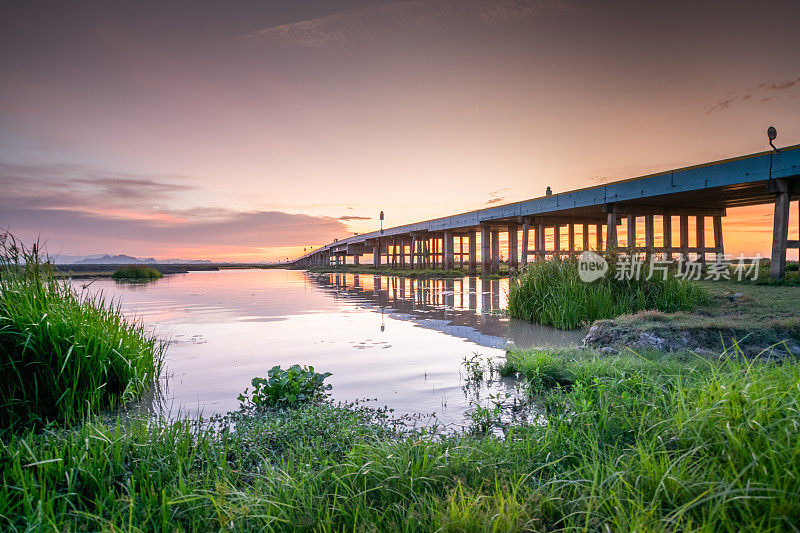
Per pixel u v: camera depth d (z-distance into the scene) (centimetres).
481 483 250
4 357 419
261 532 212
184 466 284
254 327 951
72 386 423
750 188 1500
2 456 284
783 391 261
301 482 246
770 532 174
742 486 202
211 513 234
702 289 956
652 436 283
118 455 281
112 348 486
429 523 213
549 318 934
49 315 461
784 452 212
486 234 2931
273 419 392
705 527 178
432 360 625
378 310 1269
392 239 4966
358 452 286
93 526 225
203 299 1673
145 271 3625
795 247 1303
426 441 315
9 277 487
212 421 397
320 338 808
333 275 4281
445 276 3231
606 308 873
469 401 445
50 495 246
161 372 578
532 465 277
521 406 422
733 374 305
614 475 226
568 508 224
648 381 407
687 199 1830
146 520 214
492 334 830
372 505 237
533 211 2412
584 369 474
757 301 857
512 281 1131
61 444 309
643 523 187
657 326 620
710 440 249
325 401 448
